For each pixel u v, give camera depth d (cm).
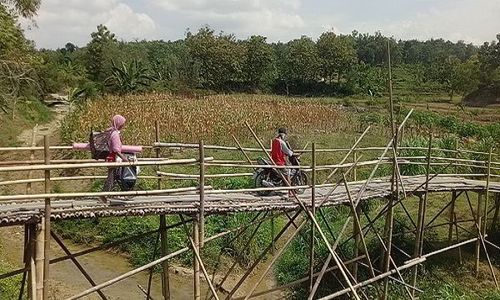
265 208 1006
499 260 1631
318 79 8050
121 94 5425
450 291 1380
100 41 6556
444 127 3734
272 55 7781
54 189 1986
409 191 1321
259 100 4922
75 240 1781
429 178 1438
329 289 1382
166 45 9338
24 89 3875
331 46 7694
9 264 1453
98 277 1516
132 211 847
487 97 6656
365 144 3008
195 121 3158
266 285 1488
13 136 3161
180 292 1446
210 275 1524
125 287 1463
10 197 725
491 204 1991
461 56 13462
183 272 1550
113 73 5566
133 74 5534
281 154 1152
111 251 1706
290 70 7669
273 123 3494
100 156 916
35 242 770
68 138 2805
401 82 7894
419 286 1402
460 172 2131
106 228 1806
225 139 2944
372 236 1659
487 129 3472
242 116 3447
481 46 7381
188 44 7438
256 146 2806
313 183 1036
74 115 3294
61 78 5431
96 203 884
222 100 4656
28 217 759
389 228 1237
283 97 6444
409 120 3891
